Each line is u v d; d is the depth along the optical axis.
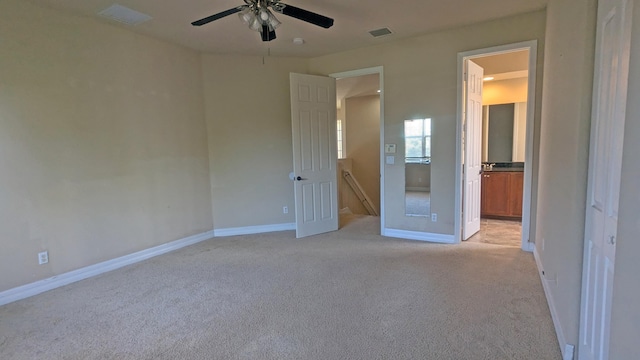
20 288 2.93
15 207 2.89
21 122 2.90
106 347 2.17
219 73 4.68
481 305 2.59
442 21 3.66
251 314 2.56
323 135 4.83
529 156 3.69
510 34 3.62
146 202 3.93
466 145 4.17
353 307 2.63
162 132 4.09
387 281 3.10
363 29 3.84
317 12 3.34
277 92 4.94
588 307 1.72
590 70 1.74
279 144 5.02
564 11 2.33
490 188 5.48
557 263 2.30
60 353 2.12
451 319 2.40
